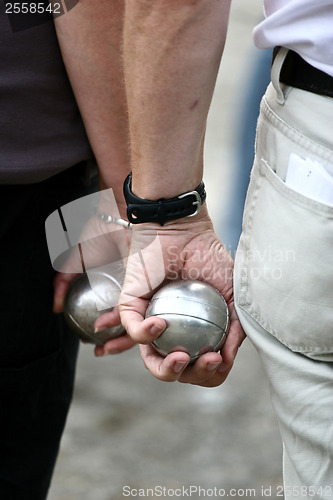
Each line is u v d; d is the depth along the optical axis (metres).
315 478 1.68
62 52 1.89
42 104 1.90
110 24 1.85
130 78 1.62
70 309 2.03
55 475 2.97
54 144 1.93
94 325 2.00
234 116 3.94
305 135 1.58
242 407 3.35
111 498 2.88
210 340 1.70
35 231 2.04
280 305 1.64
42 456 2.25
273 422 3.27
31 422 2.20
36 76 1.88
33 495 2.26
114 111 1.93
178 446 3.13
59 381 2.24
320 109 1.56
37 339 2.14
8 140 1.87
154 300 1.73
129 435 3.19
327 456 1.66
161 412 3.31
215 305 1.71
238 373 3.56
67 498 2.87
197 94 1.60
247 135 3.53
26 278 2.06
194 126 1.64
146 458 3.07
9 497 2.22
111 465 3.03
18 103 1.87
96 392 3.43
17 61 1.85
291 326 1.63
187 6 1.52
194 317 1.68
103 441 3.15
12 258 2.04
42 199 2.03
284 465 1.80
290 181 1.60
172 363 1.68
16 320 2.09
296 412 1.67
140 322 1.75
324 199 1.56
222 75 6.90
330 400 1.64
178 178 1.69
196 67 1.57
